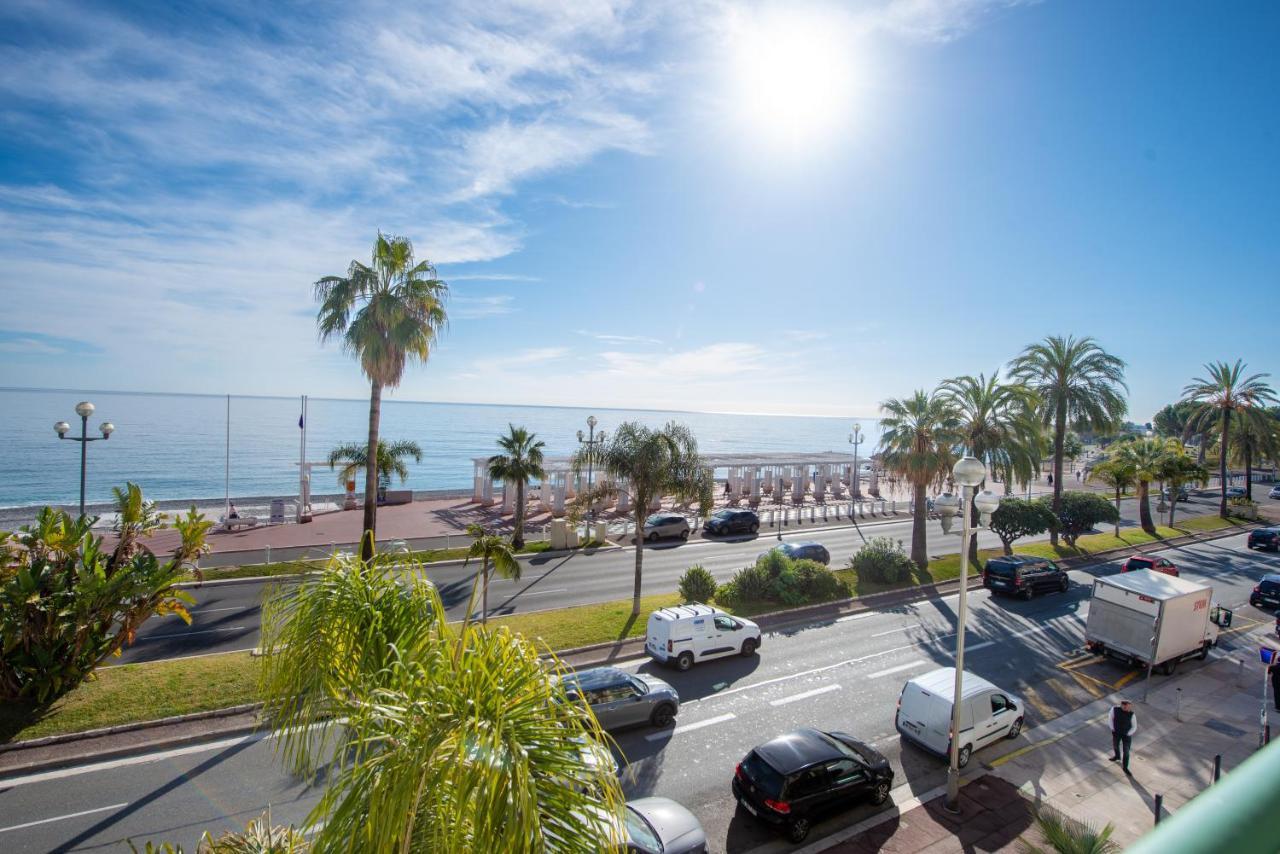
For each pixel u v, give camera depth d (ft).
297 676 20.67
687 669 64.34
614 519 147.54
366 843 15.07
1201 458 266.57
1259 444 182.19
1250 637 81.82
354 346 83.46
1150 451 154.20
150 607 54.29
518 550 113.70
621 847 17.95
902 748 51.55
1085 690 63.82
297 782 42.96
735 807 43.19
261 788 42.34
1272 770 3.37
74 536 51.57
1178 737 54.60
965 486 43.45
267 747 46.85
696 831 35.91
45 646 49.70
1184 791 46.60
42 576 50.34
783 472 215.31
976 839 40.96
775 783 40.04
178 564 55.62
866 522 158.40
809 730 45.09
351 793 15.57
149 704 50.60
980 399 112.98
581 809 16.07
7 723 46.80
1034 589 94.02
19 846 36.55
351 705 19.30
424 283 83.82
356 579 21.62
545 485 164.96
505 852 14.53
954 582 100.73
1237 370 174.40
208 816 39.52
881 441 110.32
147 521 57.11
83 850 36.42
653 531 125.90
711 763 48.06
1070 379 131.13
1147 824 42.88
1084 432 137.28
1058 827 32.78
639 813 36.60
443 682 16.58
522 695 16.52
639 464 77.00
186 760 45.19
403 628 20.77
